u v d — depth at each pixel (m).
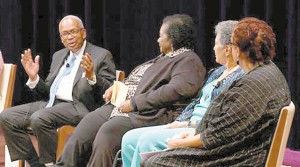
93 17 7.07
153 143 4.01
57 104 5.19
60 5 7.37
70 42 5.26
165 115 4.51
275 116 3.17
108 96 4.85
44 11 7.53
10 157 5.22
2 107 5.27
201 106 4.16
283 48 5.71
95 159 4.45
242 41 3.28
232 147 3.23
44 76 7.58
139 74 4.80
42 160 5.05
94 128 4.70
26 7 7.73
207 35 6.17
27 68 5.30
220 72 4.15
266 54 3.29
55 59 5.52
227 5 5.93
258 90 3.17
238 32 3.30
